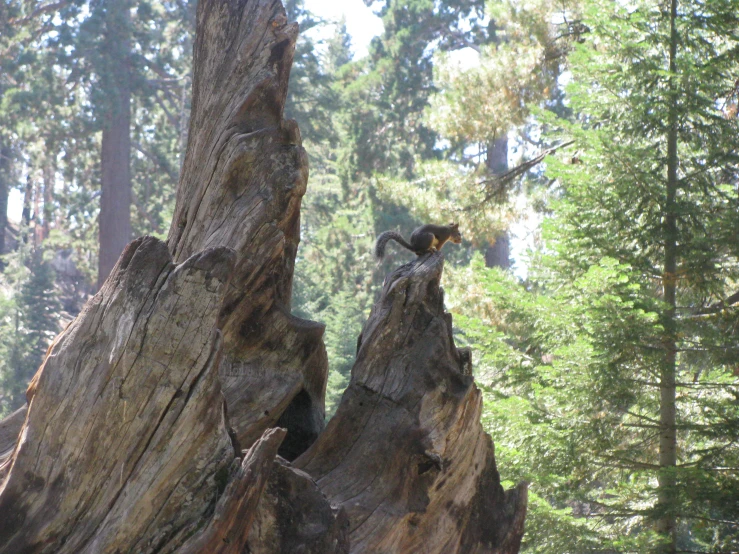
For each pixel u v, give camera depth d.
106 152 30.11
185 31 35.72
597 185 10.31
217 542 3.24
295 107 31.16
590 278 9.32
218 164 5.72
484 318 12.91
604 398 9.59
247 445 5.00
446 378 4.82
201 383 3.40
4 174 42.66
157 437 3.33
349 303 25.27
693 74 9.89
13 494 3.25
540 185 16.88
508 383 10.87
